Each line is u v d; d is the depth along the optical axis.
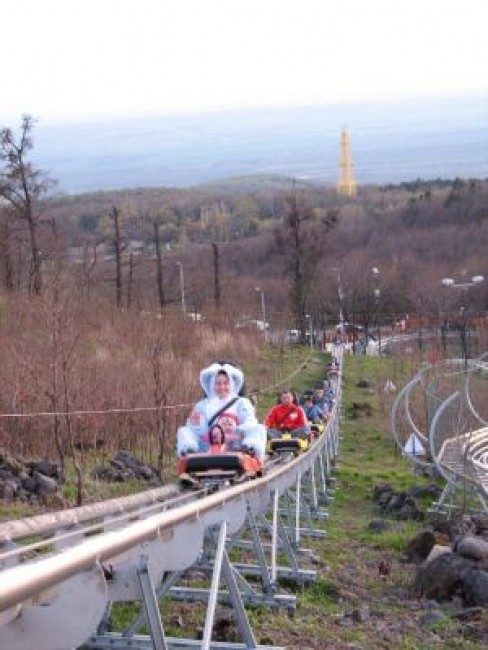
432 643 8.94
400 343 59.25
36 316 21.31
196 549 6.14
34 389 16.47
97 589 3.95
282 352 48.91
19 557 6.02
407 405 24.14
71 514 6.38
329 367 44.56
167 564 5.64
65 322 18.12
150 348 22.28
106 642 6.75
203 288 67.56
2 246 41.09
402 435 29.44
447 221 110.81
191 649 6.86
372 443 31.66
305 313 66.88
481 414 24.31
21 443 16.11
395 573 12.12
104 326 25.58
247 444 9.74
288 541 11.02
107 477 14.75
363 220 117.81
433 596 10.70
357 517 18.03
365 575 11.98
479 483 17.64
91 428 17.42
